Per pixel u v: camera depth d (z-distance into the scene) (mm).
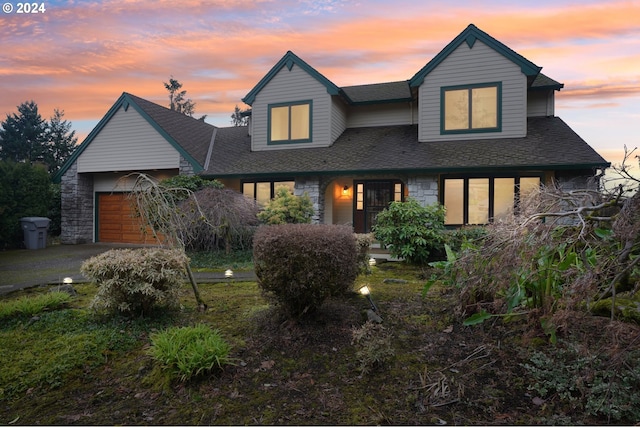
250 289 6113
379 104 14211
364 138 13352
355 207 13445
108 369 3463
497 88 11305
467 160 10367
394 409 2793
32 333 4121
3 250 12656
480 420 2639
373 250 11609
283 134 13766
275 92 13734
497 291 3695
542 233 3172
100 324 4301
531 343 3535
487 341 3711
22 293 6176
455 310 4348
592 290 2875
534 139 10867
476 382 3092
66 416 2789
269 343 3791
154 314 4582
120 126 13914
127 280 4262
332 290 4039
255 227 10797
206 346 3285
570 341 3330
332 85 12945
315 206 11906
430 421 2643
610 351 2693
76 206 14430
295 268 3832
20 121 32000
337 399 2934
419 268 8195
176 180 11781
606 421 2553
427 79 11969
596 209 3174
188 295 5699
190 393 3016
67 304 5117
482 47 11438
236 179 13516
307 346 3732
